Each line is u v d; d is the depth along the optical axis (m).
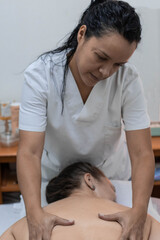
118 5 0.95
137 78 1.26
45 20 2.26
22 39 2.29
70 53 1.20
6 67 2.34
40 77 1.20
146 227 1.10
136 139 1.25
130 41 0.92
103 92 1.26
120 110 1.34
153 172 1.18
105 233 1.02
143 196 1.10
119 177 1.86
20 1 2.21
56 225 1.04
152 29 2.25
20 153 1.15
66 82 1.23
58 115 1.30
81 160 1.57
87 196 1.33
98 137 1.43
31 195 1.05
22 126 1.17
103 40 0.92
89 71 1.00
